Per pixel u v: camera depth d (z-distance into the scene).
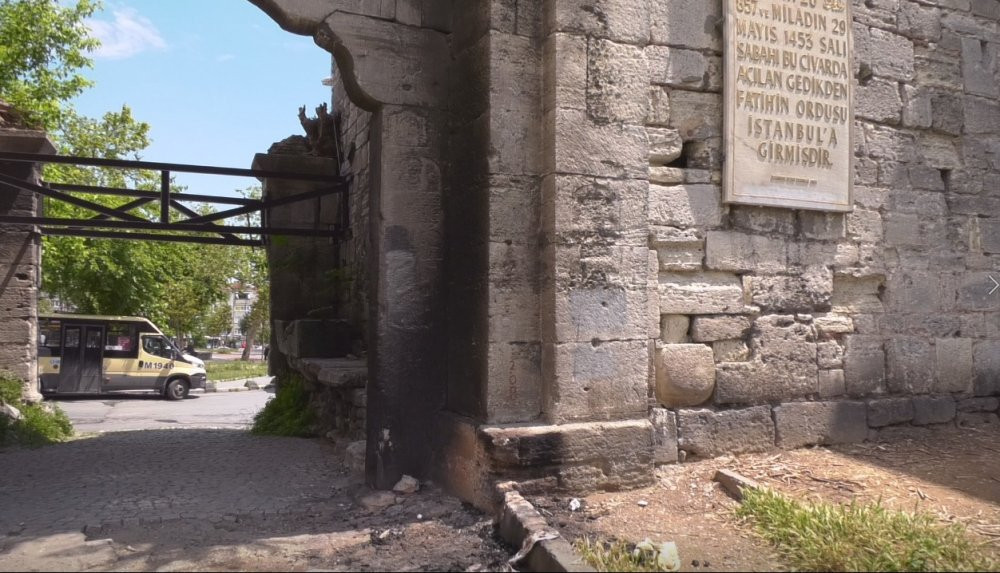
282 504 5.62
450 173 5.88
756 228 6.21
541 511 4.77
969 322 7.28
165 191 9.85
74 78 19.34
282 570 4.16
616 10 5.56
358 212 10.40
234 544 4.60
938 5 7.44
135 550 4.48
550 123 5.34
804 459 5.92
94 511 5.39
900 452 6.21
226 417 15.70
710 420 5.86
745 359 6.14
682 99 6.02
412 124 5.79
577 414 5.26
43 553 4.40
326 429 9.13
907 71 7.18
